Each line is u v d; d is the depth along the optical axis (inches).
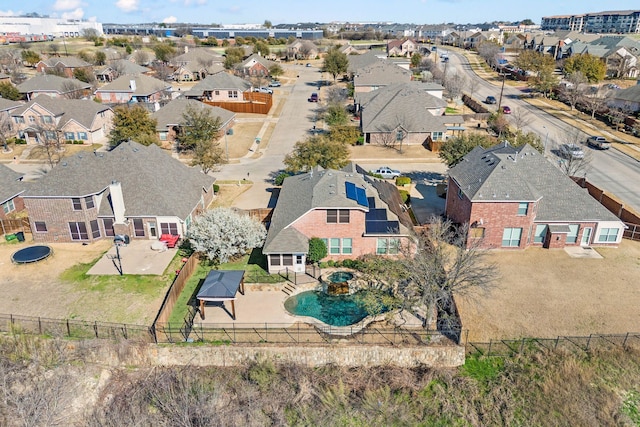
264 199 2007.9
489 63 5383.9
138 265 1469.0
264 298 1317.7
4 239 1644.9
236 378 1105.4
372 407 1032.2
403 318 1235.9
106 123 3002.0
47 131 2628.0
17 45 7224.4
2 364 1094.4
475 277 1147.9
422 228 1595.7
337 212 1416.1
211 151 2121.1
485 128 3016.7
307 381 1086.4
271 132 3063.5
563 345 1142.3
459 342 1135.6
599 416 984.9
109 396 1069.8
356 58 5113.2
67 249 1573.6
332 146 1978.3
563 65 4500.5
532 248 1568.7
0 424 978.1
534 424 978.7
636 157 2465.6
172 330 1186.0
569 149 2370.8
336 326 1203.2
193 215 1720.0
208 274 1294.3
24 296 1317.7
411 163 2480.3
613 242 1569.9
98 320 1221.1
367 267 1411.2
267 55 6387.8
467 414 1011.9
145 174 1664.6
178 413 995.3
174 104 2893.7
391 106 2871.6
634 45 5007.4
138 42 7623.0
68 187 1551.4
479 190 1497.3
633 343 1146.0
